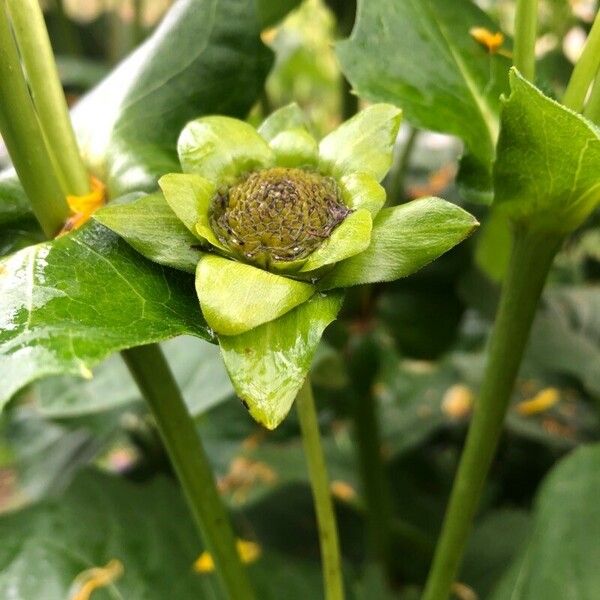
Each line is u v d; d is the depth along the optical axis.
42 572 0.18
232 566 0.14
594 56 0.12
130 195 0.12
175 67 0.15
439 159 0.31
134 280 0.10
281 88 0.40
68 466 0.28
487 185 0.13
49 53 0.12
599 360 0.25
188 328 0.09
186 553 0.19
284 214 0.10
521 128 0.11
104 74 0.28
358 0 0.14
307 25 0.32
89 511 0.20
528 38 0.12
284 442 0.26
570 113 0.10
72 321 0.09
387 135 0.11
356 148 0.11
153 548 0.19
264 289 0.09
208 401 0.18
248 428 0.26
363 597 0.22
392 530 0.26
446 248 0.10
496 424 0.14
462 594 0.23
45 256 0.10
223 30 0.15
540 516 0.18
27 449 0.28
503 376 0.14
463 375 0.31
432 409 0.30
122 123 0.14
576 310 0.27
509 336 0.13
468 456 0.14
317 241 0.10
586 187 0.11
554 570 0.17
